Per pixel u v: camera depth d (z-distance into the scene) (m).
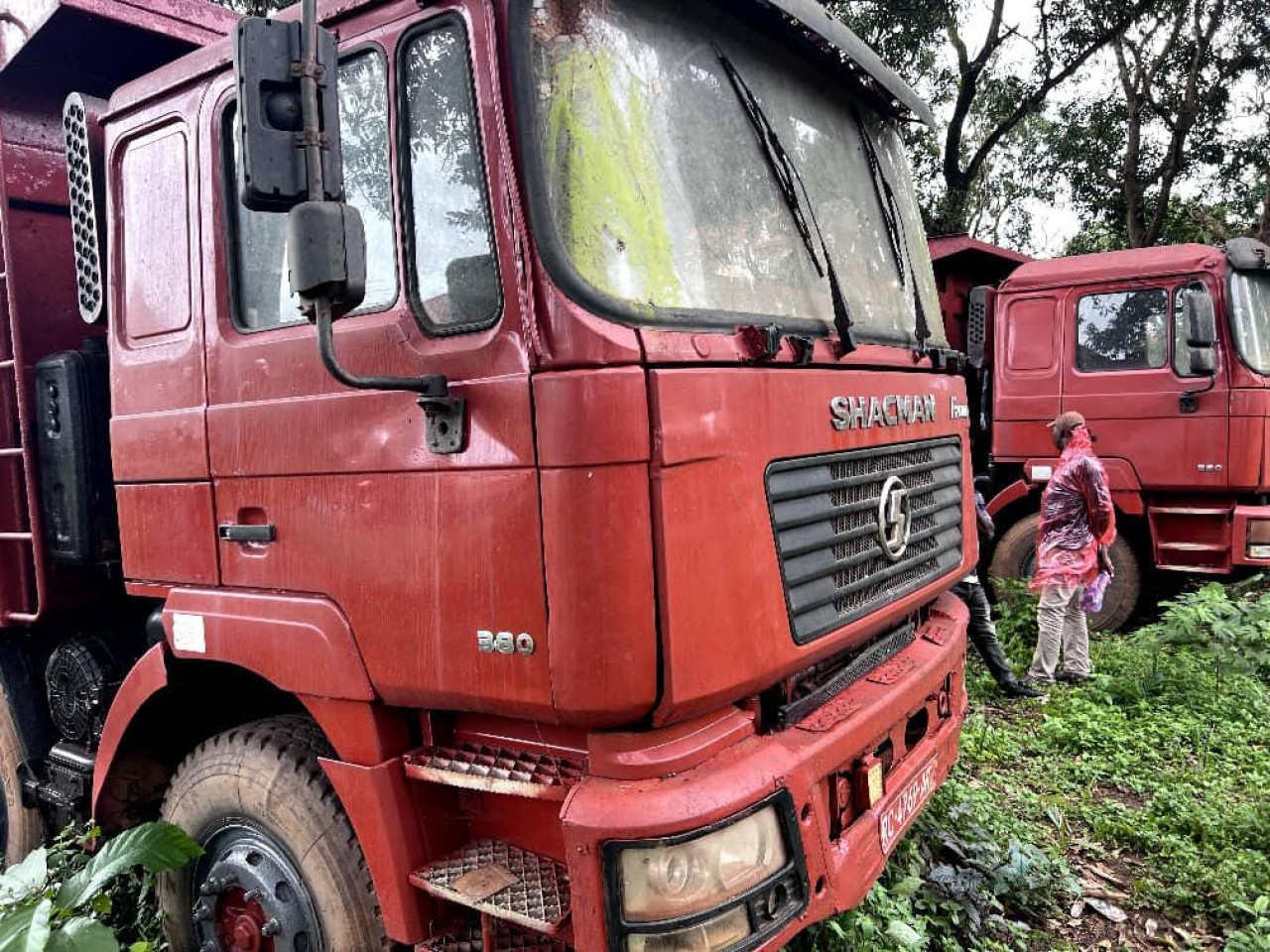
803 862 2.18
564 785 2.09
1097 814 4.20
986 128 17.70
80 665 3.44
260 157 1.82
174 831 2.34
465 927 2.34
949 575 3.28
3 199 3.36
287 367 2.43
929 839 3.68
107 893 3.17
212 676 2.97
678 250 2.22
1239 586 7.15
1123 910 3.56
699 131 2.41
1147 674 5.88
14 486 3.45
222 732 2.87
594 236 2.03
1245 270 6.88
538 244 1.98
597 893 1.94
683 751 2.07
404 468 2.19
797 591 2.35
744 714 2.30
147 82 2.80
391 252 2.27
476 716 2.34
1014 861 3.55
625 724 2.00
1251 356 6.80
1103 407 7.31
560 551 1.93
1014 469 7.99
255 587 2.55
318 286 1.82
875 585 2.75
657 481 1.95
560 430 1.92
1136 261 7.20
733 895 2.02
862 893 2.45
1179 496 7.14
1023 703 5.66
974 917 3.28
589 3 2.16
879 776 2.63
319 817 2.50
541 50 2.05
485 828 2.42
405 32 2.19
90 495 3.17
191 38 3.33
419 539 2.17
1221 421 6.80
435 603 2.15
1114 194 16.77
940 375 3.39
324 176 1.88
